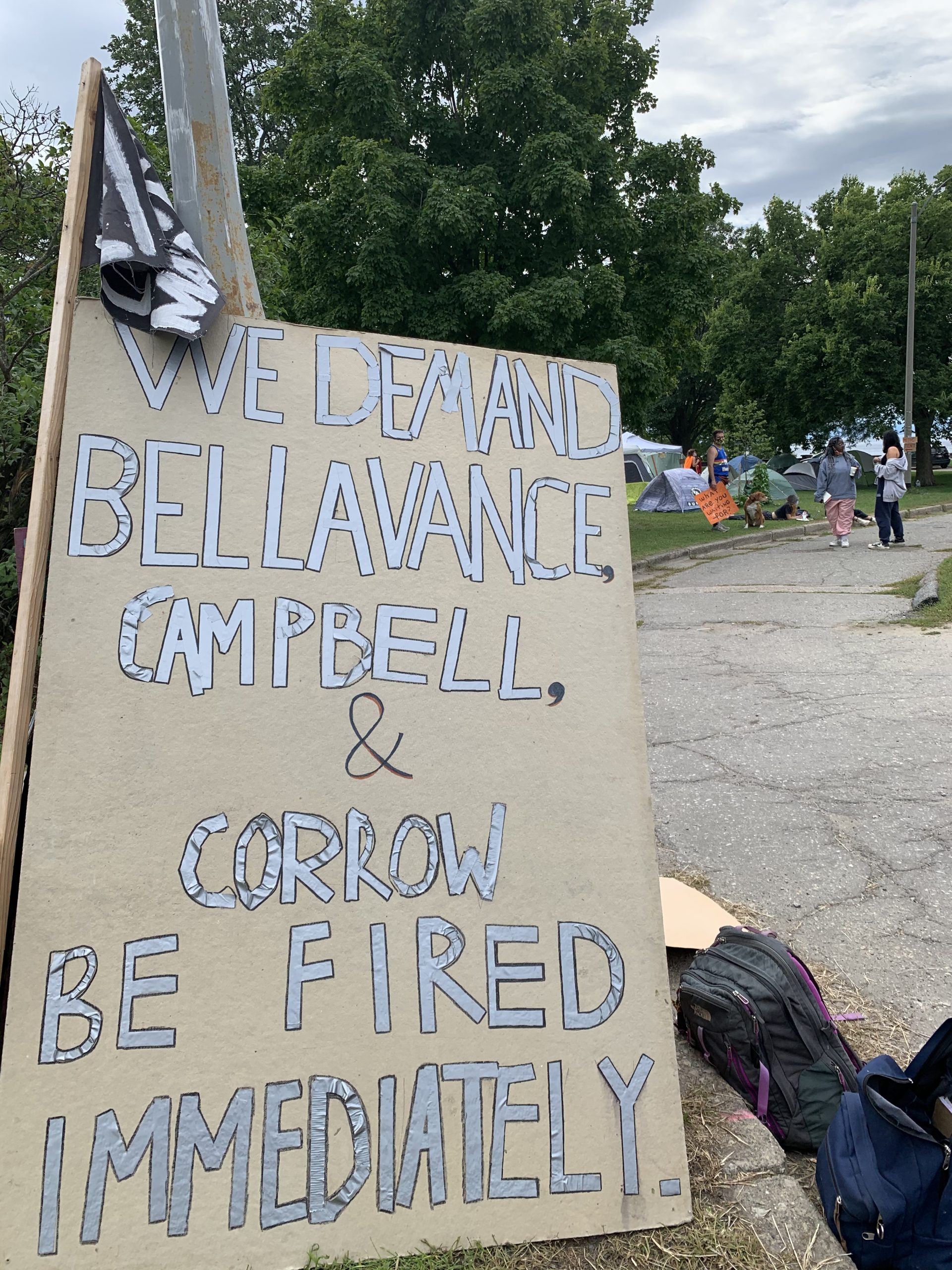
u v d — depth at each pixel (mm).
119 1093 1832
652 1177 2053
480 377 2359
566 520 2367
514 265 16453
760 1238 2000
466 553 2271
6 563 4273
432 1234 1923
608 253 17219
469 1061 2020
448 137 16406
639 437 34000
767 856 4168
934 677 6934
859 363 32312
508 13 15414
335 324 15805
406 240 15391
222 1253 1817
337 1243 1875
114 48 27547
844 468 15023
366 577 2182
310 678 2098
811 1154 2357
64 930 1859
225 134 2641
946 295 31625
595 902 2182
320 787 2051
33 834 1874
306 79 16812
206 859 1957
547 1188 1999
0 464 4574
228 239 2635
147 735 1970
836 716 6156
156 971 1891
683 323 18484
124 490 2045
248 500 2125
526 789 2195
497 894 2121
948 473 42469
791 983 2486
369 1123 1938
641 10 18484
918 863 4020
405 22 16438
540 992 2100
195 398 2123
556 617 2311
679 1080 2432
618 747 2289
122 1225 1789
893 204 33500
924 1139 1952
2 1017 1982
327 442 2207
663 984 2182
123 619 1998
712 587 12234
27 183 5230
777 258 35344
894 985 3154
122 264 2068
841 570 12750
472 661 2223
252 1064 1900
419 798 2115
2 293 5094
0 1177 1757
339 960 1992
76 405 2041
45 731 1915
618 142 18688
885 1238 1942
